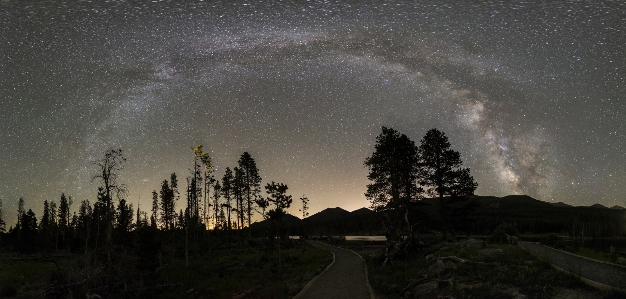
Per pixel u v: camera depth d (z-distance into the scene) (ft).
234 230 300.81
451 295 44.24
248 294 68.95
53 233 247.70
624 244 161.79
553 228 300.20
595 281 40.27
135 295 90.53
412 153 147.74
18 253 217.36
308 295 60.08
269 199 103.45
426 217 129.49
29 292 88.99
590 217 344.08
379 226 136.77
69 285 86.99
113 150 100.58
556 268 50.24
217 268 130.00
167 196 201.67
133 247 104.53
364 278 73.92
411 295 51.06
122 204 129.18
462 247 85.71
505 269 51.55
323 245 208.33
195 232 183.11
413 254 92.43
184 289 97.55
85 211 214.48
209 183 192.24
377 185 140.36
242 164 253.03
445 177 147.13
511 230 136.15
